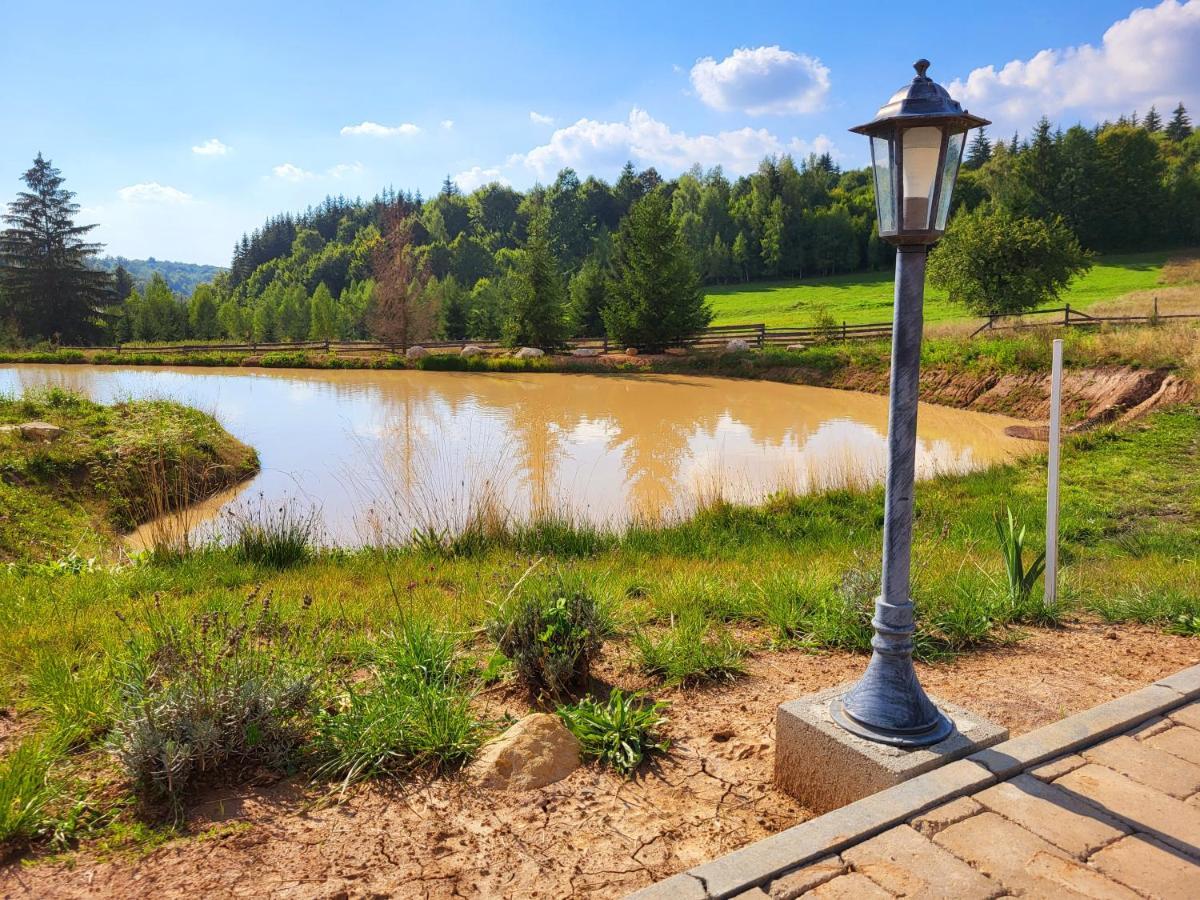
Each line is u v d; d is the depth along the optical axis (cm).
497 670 381
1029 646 470
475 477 1315
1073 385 1891
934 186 266
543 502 1072
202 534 871
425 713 323
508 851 253
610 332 3819
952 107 262
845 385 2662
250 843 256
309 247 14650
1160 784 264
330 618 487
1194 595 559
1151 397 1695
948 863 221
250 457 1514
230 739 304
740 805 286
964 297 3041
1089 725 299
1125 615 536
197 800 283
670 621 499
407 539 877
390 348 4231
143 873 238
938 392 2280
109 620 476
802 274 9419
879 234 282
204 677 312
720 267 9262
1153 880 213
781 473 1366
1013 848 228
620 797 290
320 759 310
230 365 4062
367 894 229
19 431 1241
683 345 3728
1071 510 1044
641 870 242
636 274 3678
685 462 1484
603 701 371
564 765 308
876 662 289
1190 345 1819
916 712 280
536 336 3875
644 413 2153
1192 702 328
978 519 1005
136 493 1149
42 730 327
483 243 12012
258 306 7644
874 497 1122
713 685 397
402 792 291
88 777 294
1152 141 7638
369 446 1672
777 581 553
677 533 934
